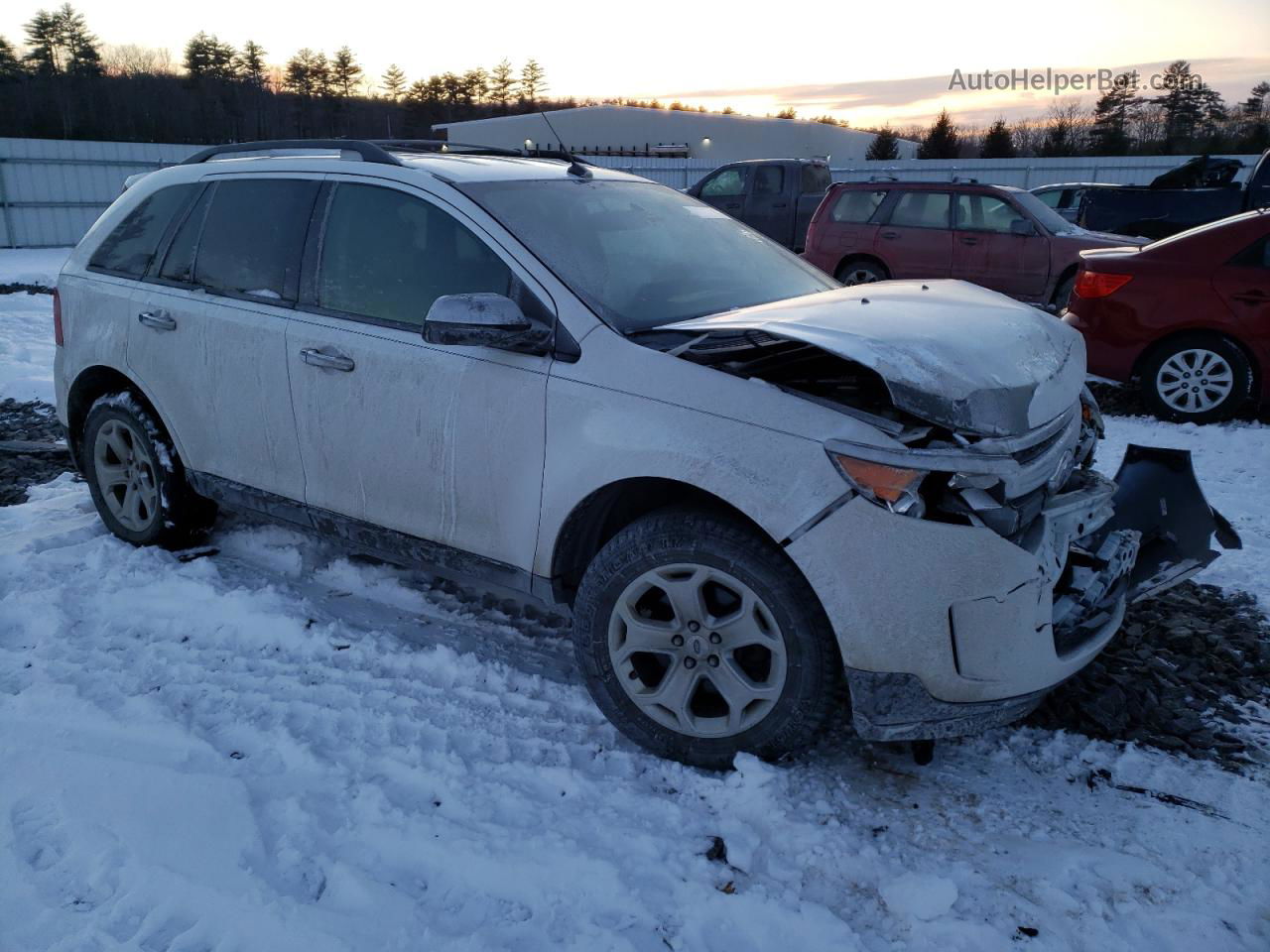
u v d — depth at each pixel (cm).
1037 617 247
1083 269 740
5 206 2217
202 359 372
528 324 282
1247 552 432
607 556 275
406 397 314
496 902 221
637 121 6044
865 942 212
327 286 343
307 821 245
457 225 315
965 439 244
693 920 216
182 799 251
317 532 360
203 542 429
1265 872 233
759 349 275
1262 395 682
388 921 214
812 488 242
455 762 272
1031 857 239
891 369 240
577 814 252
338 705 300
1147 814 257
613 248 325
